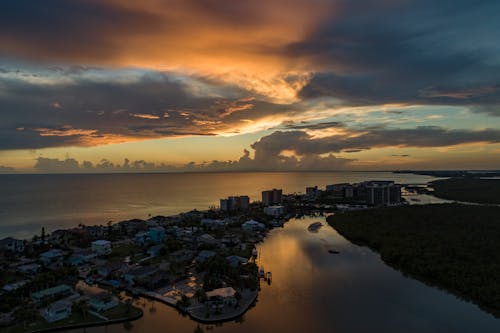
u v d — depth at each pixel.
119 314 99.00
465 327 95.44
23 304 102.44
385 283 128.50
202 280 127.81
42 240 181.25
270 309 106.00
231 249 175.38
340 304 109.56
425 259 144.00
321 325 95.94
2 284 118.62
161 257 158.38
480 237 173.75
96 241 172.62
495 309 104.19
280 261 157.38
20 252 163.38
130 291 117.12
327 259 161.00
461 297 115.12
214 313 99.75
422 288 123.25
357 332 92.38
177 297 111.94
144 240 184.12
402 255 150.50
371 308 106.94
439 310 105.50
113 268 135.00
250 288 118.56
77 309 99.62
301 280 131.50
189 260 152.38
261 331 92.56
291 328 94.19
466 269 127.31
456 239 170.88
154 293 115.06
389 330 93.62
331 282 129.25
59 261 150.00
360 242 197.12
